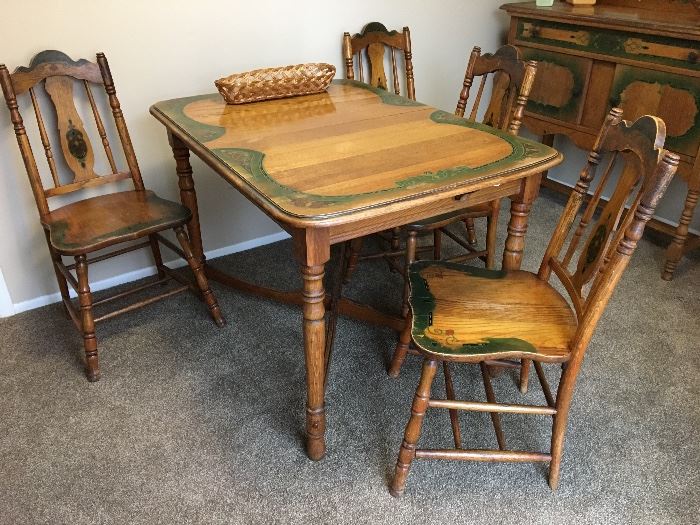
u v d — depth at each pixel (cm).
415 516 139
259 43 235
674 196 274
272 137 165
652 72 226
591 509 141
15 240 211
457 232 279
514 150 151
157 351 197
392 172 137
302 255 125
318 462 154
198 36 220
